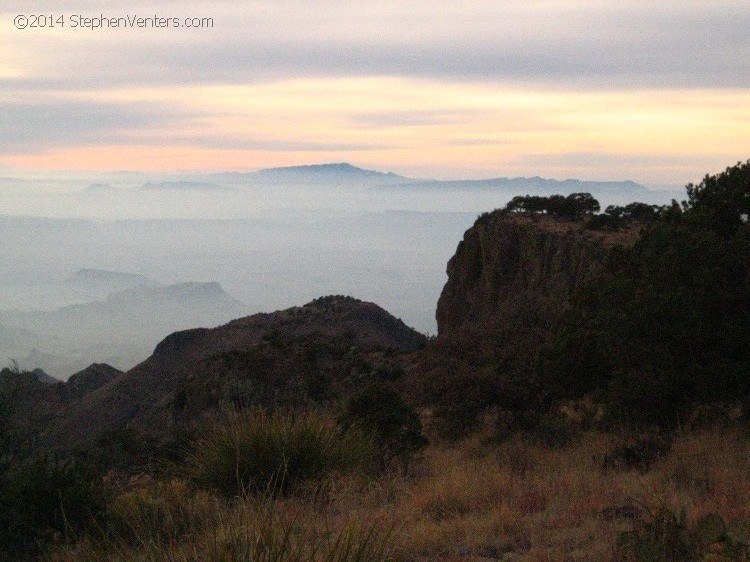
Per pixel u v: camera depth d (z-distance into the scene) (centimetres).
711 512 723
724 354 1397
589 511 800
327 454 1027
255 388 3844
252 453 975
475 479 1018
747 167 1673
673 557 614
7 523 770
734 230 1631
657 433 1314
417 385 1911
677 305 1375
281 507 752
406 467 1218
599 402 1552
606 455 1155
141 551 646
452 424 1800
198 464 1027
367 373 3528
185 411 4362
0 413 978
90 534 766
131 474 1426
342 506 861
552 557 637
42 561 739
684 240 1433
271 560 518
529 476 1067
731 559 571
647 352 1418
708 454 1100
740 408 1476
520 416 1731
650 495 823
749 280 1380
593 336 1666
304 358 4466
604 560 620
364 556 555
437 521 827
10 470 892
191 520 748
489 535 739
